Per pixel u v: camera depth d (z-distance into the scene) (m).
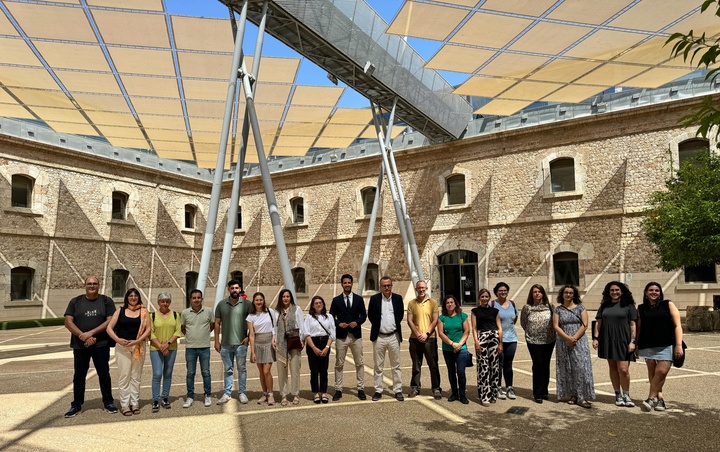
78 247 21.66
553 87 16.59
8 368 9.98
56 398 7.28
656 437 5.10
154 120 18.56
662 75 15.84
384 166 17.91
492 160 20.39
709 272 16.14
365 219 23.33
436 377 7.04
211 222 11.57
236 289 6.98
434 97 19.17
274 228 11.66
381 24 16.23
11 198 19.70
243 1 12.02
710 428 5.35
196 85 15.46
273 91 15.91
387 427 5.64
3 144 19.48
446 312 7.00
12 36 12.53
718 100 16.19
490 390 6.65
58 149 21.08
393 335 7.05
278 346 6.84
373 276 23.02
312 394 7.48
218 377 8.91
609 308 6.52
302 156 24.89
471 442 5.07
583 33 12.85
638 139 17.48
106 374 6.48
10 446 5.09
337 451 4.88
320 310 7.03
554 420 5.84
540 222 19.03
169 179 25.83
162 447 5.05
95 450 4.97
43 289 20.33
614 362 6.54
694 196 13.37
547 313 6.80
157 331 6.61
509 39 13.15
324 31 14.16
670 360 6.13
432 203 21.67
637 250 17.06
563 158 18.95
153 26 12.18
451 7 11.55
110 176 23.16
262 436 5.38
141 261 24.09
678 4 11.59
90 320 6.39
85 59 13.79
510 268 19.47
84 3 11.21
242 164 12.55
